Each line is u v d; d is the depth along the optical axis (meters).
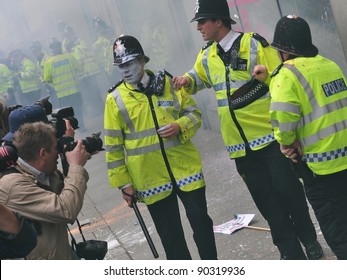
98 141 5.45
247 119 6.80
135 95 6.72
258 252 7.50
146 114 6.71
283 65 5.80
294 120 5.69
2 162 4.92
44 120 5.67
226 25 6.77
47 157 5.12
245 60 6.69
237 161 7.03
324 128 5.69
